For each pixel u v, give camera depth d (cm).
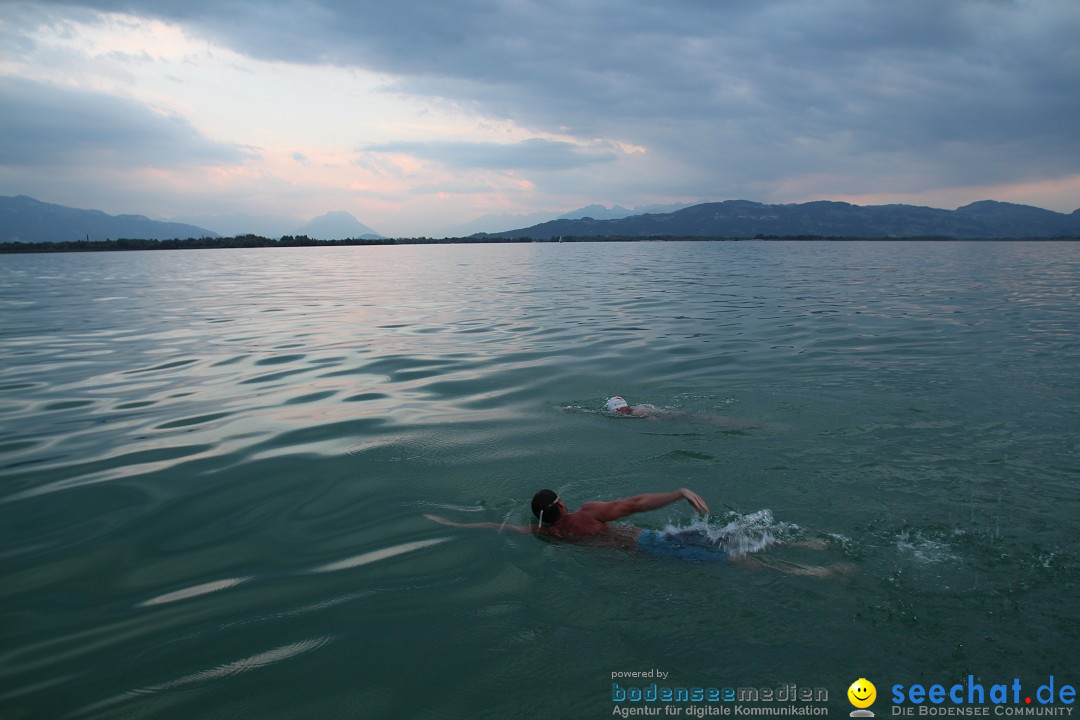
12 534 539
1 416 863
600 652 383
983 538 507
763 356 1238
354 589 459
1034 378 1033
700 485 632
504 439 779
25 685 358
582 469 684
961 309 1911
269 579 473
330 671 372
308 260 5294
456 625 414
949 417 830
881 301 2136
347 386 1025
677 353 1279
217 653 388
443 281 3062
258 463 698
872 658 368
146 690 355
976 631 390
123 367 1158
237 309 1988
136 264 4781
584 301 2181
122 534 540
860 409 874
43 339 1455
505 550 516
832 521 544
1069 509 556
